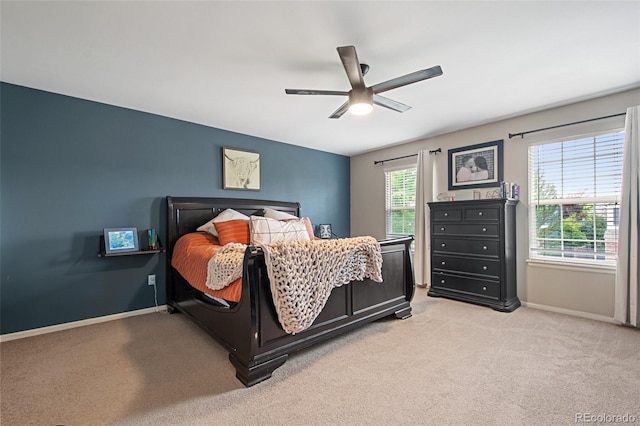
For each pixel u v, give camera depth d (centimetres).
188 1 168
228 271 222
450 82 274
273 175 473
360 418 163
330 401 178
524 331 280
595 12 179
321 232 516
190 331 289
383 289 298
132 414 167
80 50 218
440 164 448
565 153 338
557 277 338
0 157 269
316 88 284
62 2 167
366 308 279
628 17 183
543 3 172
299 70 249
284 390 189
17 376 206
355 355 234
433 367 215
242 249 263
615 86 284
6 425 158
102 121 320
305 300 210
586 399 177
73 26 189
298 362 224
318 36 202
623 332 275
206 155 399
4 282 270
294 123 391
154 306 351
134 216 340
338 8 175
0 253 268
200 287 269
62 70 249
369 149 540
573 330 281
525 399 177
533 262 354
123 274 331
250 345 193
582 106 321
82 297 307
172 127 369
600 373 205
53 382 199
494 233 349
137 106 331
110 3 169
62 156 298
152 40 206
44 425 159
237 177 427
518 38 206
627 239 285
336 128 414
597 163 316
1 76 259
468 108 340
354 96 223
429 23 189
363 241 262
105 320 318
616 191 305
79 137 307
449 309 348
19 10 173
